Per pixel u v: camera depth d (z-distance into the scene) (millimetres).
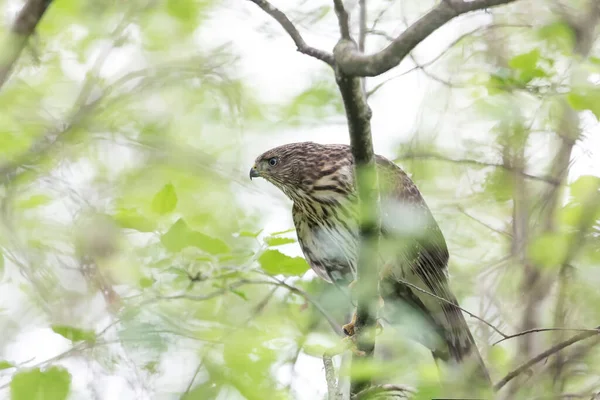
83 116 13945
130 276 10648
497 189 13516
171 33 14906
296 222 11938
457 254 13391
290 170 11812
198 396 8641
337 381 9602
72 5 13648
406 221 10758
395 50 6844
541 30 12609
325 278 11828
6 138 13328
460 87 12375
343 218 11484
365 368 8438
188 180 14656
